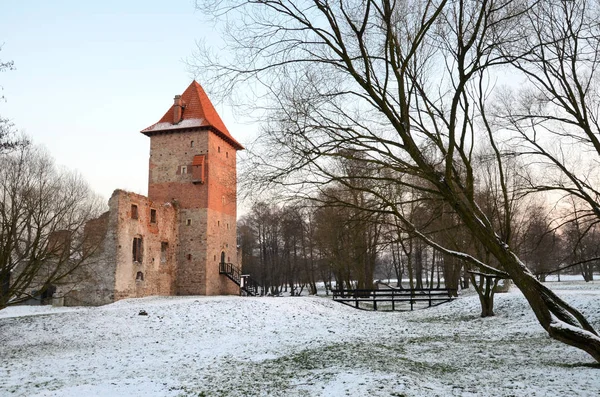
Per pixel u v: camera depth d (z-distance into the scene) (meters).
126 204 30.58
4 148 12.41
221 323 17.91
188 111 38.97
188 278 36.25
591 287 30.56
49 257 16.97
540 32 9.43
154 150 38.34
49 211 19.36
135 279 31.08
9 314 24.06
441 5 7.16
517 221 19.45
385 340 13.14
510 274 7.89
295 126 7.86
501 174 8.91
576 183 9.87
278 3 7.73
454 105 7.46
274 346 12.71
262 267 59.84
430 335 14.33
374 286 37.00
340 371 8.02
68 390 7.63
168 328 17.14
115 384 8.08
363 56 7.47
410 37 8.51
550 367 8.30
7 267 15.00
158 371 9.47
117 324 17.75
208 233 36.50
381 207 8.52
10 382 8.77
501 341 12.43
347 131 7.88
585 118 9.65
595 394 6.14
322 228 29.20
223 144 40.12
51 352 13.32
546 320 7.65
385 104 7.75
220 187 39.12
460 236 18.66
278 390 7.14
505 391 6.51
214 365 10.02
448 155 7.57
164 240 35.09
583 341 7.28
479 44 7.27
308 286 58.69
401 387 6.62
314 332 15.89
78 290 28.92
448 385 6.95
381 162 7.71
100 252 28.98
